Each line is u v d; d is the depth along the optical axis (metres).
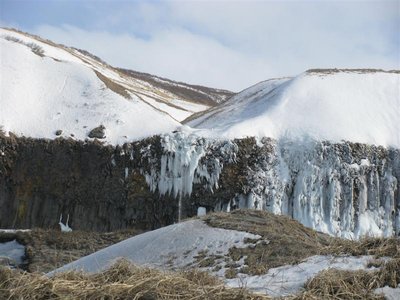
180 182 30.08
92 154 30.64
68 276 6.79
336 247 9.43
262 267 9.79
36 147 30.58
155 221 29.78
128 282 6.49
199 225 13.19
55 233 23.20
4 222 29.41
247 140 31.39
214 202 29.98
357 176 30.97
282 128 33.38
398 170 32.03
